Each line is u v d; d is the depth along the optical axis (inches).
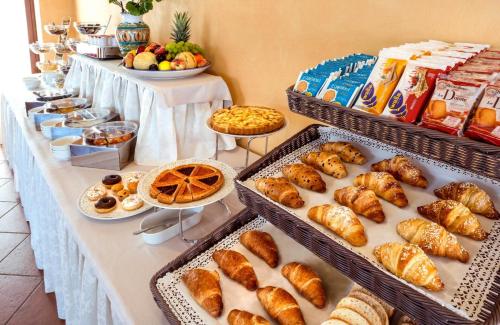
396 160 30.2
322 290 27.9
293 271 29.2
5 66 142.9
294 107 30.9
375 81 26.4
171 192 38.9
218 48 64.6
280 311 25.9
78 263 47.2
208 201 38.6
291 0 48.3
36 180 66.1
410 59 25.7
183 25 65.9
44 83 105.2
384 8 38.0
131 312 30.9
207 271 30.0
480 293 19.7
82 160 57.7
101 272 35.6
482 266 21.5
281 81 53.4
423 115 23.3
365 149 34.4
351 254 22.1
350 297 25.7
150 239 39.6
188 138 61.6
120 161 57.1
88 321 43.8
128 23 71.3
